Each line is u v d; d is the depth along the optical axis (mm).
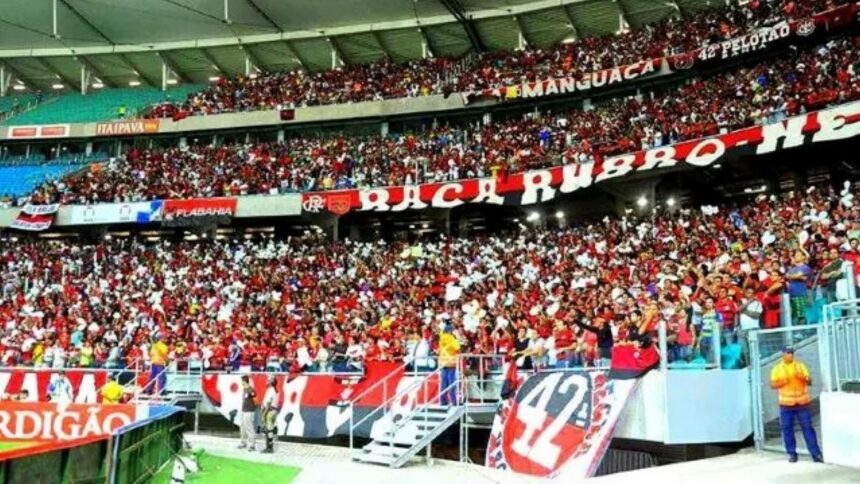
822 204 22453
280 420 19609
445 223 35375
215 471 14703
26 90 48906
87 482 8094
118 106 45250
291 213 33750
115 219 35594
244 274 32062
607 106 33750
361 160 35781
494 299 24234
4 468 6367
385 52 43000
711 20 33125
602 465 15930
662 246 24703
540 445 14641
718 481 10711
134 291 31797
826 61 26719
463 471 14734
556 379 15250
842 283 12938
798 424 13344
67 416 17234
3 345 27062
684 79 32219
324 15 40000
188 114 40906
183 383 22109
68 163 42062
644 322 14055
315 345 22078
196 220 34812
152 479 12469
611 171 27453
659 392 13320
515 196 29594
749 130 24703
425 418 16344
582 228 29891
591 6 36625
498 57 38906
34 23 41906
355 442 20219
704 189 29938
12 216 36844
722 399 13648
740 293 15070
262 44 43188
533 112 36219
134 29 42500
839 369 11789
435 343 20922
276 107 39969
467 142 35000
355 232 36531
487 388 18000
